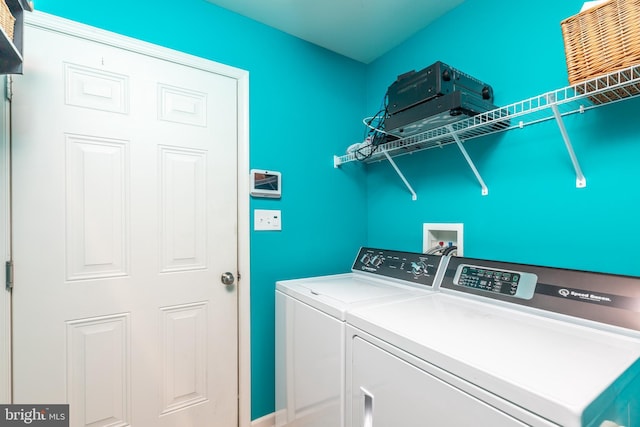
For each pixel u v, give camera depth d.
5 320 1.10
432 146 1.67
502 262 1.17
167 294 1.41
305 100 1.84
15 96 1.12
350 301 1.18
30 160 1.14
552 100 1.13
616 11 0.82
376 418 0.92
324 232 1.90
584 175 1.11
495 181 1.39
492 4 1.40
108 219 1.29
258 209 1.66
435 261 1.42
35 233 1.15
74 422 1.21
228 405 1.56
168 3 1.42
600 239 1.06
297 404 1.39
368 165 2.11
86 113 1.24
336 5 1.55
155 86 1.39
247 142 1.62
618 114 1.03
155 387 1.38
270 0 1.51
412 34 1.80
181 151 1.46
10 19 0.88
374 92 2.08
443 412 0.71
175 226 1.44
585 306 0.89
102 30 1.27
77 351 1.22
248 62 1.64
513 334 0.83
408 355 0.81
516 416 0.58
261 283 1.66
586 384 0.58
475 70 1.47
